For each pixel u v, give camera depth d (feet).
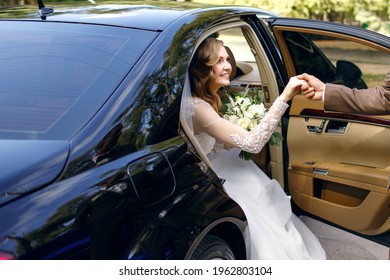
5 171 4.96
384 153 9.04
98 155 5.51
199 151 7.09
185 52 7.11
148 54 6.70
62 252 4.80
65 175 5.16
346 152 9.48
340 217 9.45
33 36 7.14
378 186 8.79
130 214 5.54
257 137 8.09
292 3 32.91
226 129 8.12
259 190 8.95
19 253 4.50
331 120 9.60
